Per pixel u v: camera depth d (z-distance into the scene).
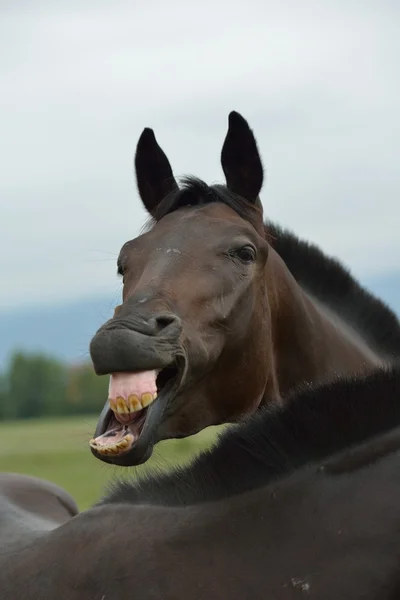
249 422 3.13
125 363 3.45
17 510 4.57
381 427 2.95
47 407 69.00
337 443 2.98
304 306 4.80
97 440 3.42
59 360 70.94
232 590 2.82
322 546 2.80
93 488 13.06
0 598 3.22
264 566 2.83
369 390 2.99
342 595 2.71
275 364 4.71
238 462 3.09
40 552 3.33
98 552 3.15
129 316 3.63
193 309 3.98
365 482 2.86
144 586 2.95
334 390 3.04
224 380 4.25
